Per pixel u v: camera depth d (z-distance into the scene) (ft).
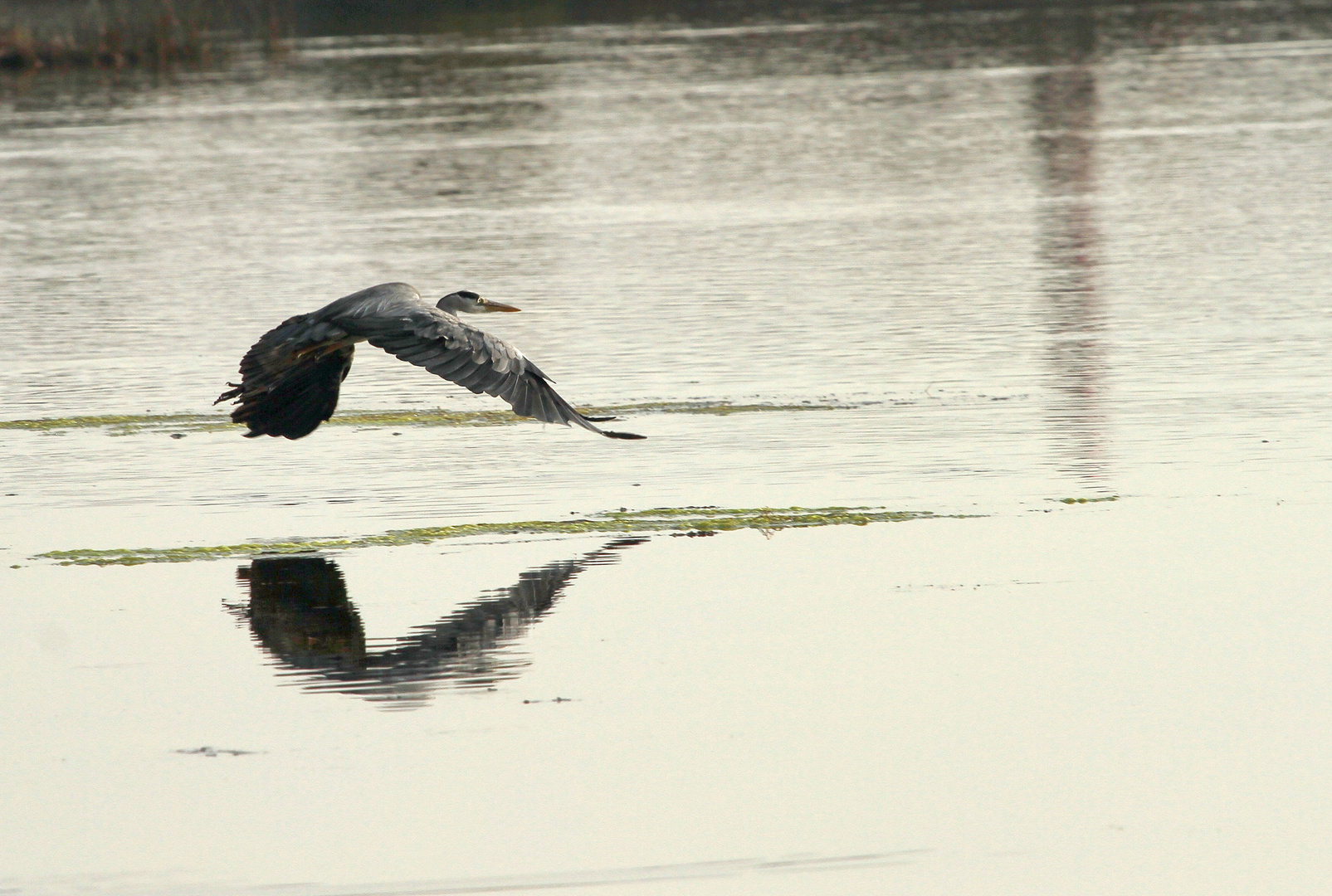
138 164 141.18
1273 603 42.91
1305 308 78.38
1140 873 30.83
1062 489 52.75
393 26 268.41
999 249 96.84
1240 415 60.75
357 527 50.80
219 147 149.89
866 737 36.04
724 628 42.04
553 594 44.57
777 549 47.85
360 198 123.44
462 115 165.78
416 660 40.29
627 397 66.44
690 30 246.06
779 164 132.77
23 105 184.55
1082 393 64.80
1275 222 101.40
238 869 31.07
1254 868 30.89
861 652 40.45
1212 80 173.37
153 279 95.25
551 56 216.74
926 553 47.19
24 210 121.19
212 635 42.11
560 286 90.07
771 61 205.36
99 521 51.96
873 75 187.62
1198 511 50.21
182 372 73.00
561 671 39.58
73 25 227.40
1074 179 121.08
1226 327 75.25
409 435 61.77
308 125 162.09
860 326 78.48
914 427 60.70
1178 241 96.94
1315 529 48.21
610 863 31.17
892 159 133.49
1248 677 38.65
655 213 113.29
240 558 48.08
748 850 31.60
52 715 37.68
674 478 55.31
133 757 35.55
